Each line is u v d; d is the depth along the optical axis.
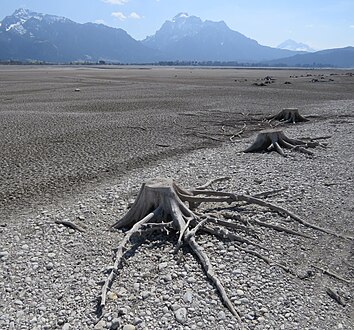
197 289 2.19
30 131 7.43
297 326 1.94
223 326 1.92
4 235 2.94
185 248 2.60
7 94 15.36
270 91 16.98
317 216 3.17
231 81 24.91
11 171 4.77
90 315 2.00
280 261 2.49
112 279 2.26
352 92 16.72
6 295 2.19
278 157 5.18
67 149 5.93
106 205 3.52
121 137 6.86
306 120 8.66
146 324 1.93
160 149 5.95
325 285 2.28
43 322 1.97
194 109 10.71
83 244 2.76
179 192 3.10
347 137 6.54
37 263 2.51
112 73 38.16
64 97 14.11
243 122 8.53
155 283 2.25
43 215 3.32
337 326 1.95
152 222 2.83
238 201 3.40
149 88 18.42
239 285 2.23
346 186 3.86
